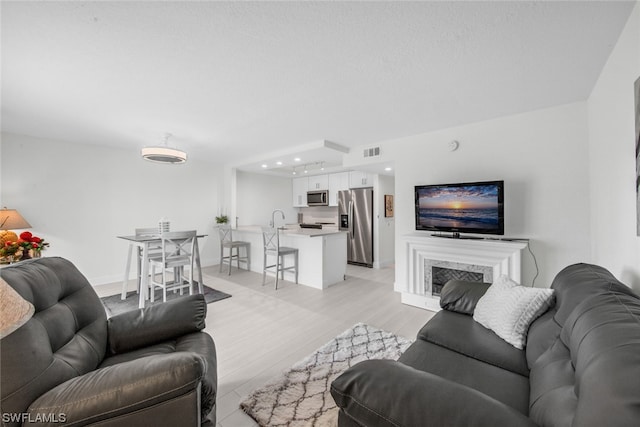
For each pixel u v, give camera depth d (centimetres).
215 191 570
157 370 93
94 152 415
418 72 197
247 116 286
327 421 147
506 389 112
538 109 270
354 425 85
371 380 86
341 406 87
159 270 504
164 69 192
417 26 148
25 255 282
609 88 181
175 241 360
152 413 90
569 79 209
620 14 138
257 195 666
